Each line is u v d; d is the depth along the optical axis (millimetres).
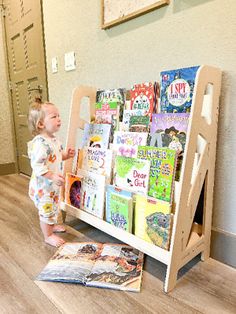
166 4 1061
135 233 1004
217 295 831
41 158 1103
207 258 1042
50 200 1154
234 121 932
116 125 1203
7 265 1004
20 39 2180
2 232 1294
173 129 973
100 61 1431
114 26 1305
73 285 876
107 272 927
